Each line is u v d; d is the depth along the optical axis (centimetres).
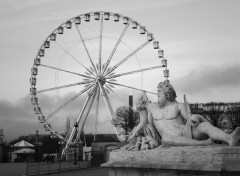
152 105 1229
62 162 5753
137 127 1241
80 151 5612
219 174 878
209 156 930
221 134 1002
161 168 1012
